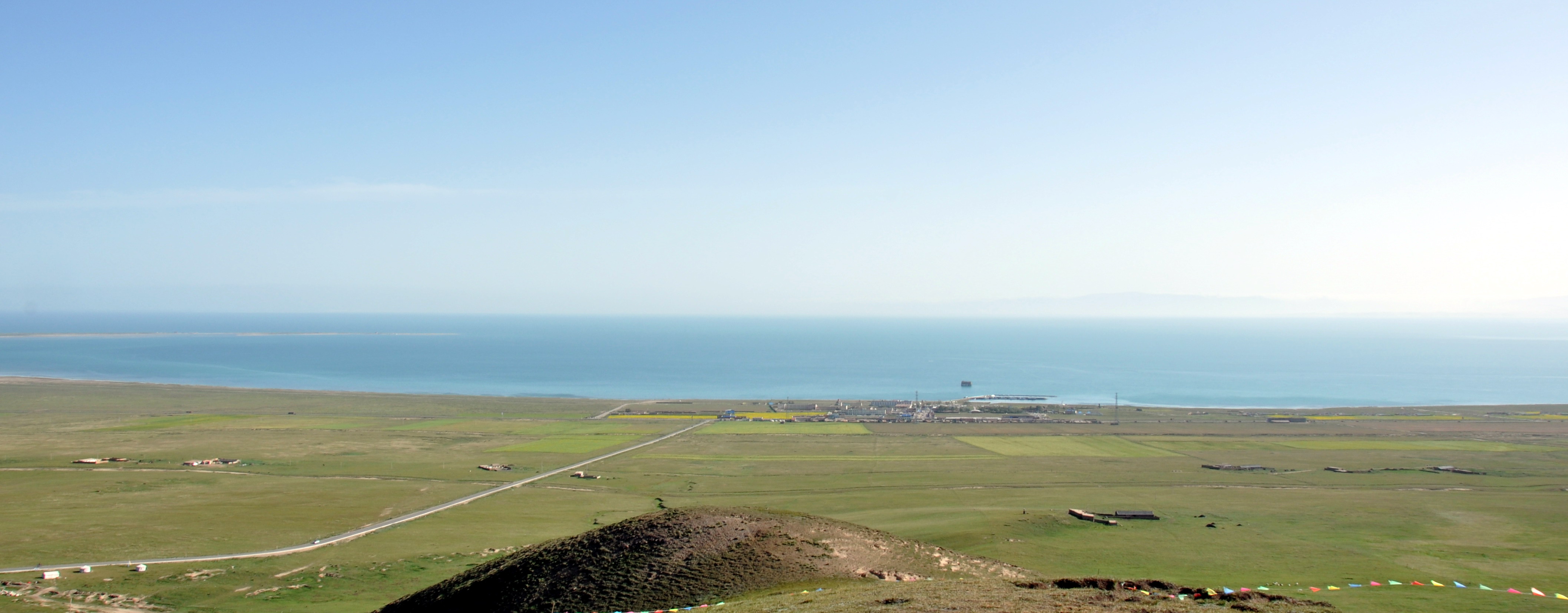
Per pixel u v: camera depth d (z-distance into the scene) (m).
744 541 49.03
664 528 51.03
